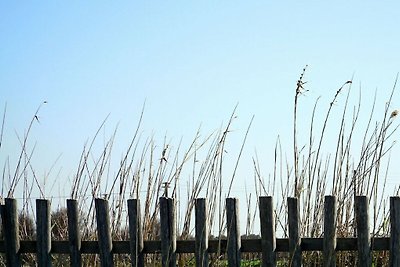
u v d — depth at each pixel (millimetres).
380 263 6879
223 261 7016
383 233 6617
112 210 7098
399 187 6613
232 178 6801
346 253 6711
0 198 7340
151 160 7082
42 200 6914
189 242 6605
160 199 6617
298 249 6391
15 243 7008
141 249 6684
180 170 7035
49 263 6918
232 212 6496
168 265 6574
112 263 6742
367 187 6648
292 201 6402
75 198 7172
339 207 6754
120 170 7129
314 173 6809
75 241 6828
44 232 6906
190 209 6930
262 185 7000
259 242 6500
